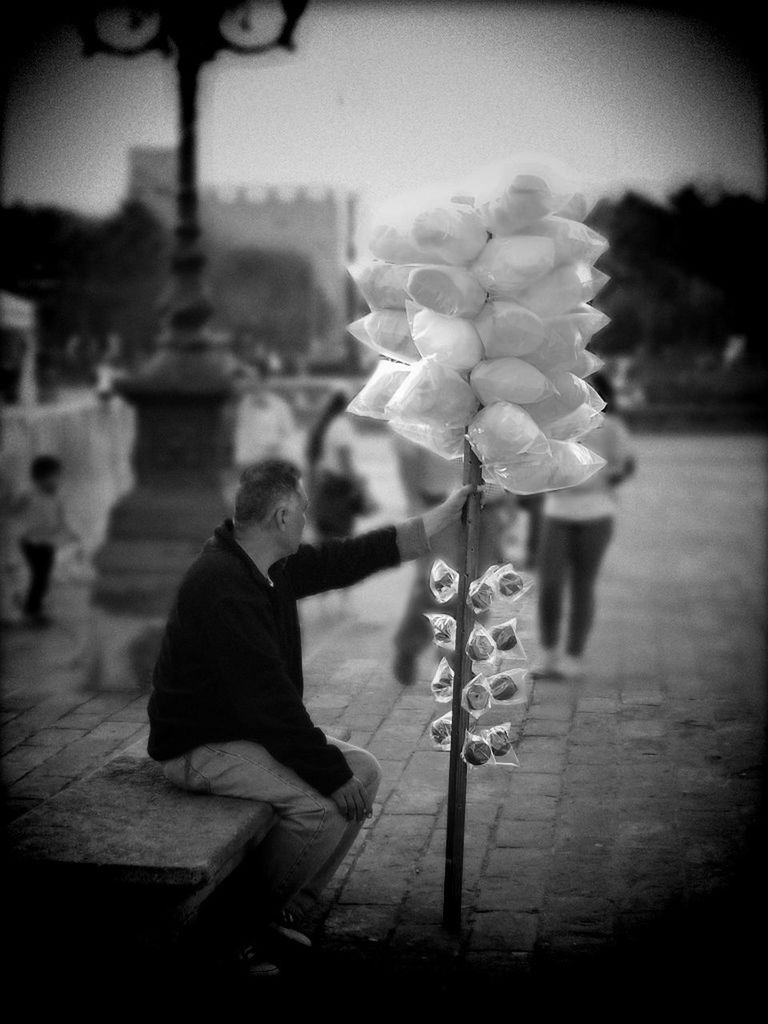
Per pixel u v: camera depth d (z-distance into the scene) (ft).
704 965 12.23
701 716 21.33
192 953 12.35
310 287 187.73
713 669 25.14
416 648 23.61
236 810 11.85
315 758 11.77
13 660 25.93
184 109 32.78
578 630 24.86
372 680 23.89
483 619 14.51
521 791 17.40
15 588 33.88
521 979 12.03
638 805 16.81
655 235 123.03
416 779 17.90
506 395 11.89
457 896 13.06
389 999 11.67
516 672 12.55
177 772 12.31
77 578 35.60
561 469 12.57
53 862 10.71
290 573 12.80
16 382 66.85
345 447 32.27
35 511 30.83
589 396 12.55
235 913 12.44
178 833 11.32
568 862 14.89
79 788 12.51
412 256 11.99
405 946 12.76
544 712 21.61
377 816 16.47
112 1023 11.03
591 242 11.69
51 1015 11.09
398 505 55.57
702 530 48.21
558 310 11.85
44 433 57.67
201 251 33.88
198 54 30.42
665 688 23.41
